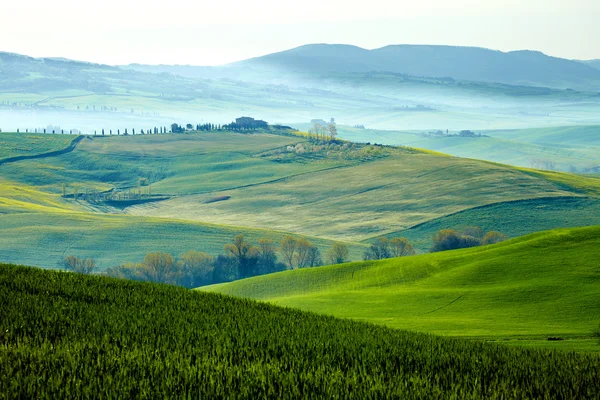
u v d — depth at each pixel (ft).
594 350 308.81
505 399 133.49
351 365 164.96
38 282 248.73
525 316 451.12
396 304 526.16
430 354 186.80
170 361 142.82
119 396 113.80
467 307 492.95
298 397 121.60
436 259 650.84
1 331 164.86
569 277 521.65
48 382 118.11
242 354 164.96
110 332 179.22
